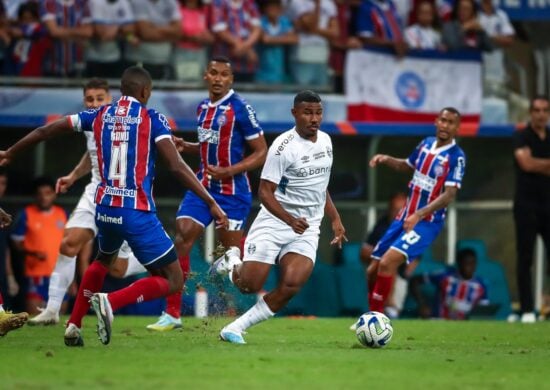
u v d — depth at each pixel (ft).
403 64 200.95
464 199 215.51
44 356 94.68
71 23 185.16
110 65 185.57
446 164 136.98
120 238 101.65
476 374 88.74
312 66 196.54
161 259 100.32
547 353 109.29
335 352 103.30
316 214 109.91
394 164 140.56
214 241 198.59
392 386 80.12
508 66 211.00
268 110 193.26
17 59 183.62
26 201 195.62
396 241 135.44
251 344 109.81
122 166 99.14
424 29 204.23
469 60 205.36
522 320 170.50
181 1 189.98
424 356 101.86
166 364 89.97
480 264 205.57
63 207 198.59
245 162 128.57
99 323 97.55
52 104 184.24
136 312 184.85
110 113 100.07
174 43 187.21
